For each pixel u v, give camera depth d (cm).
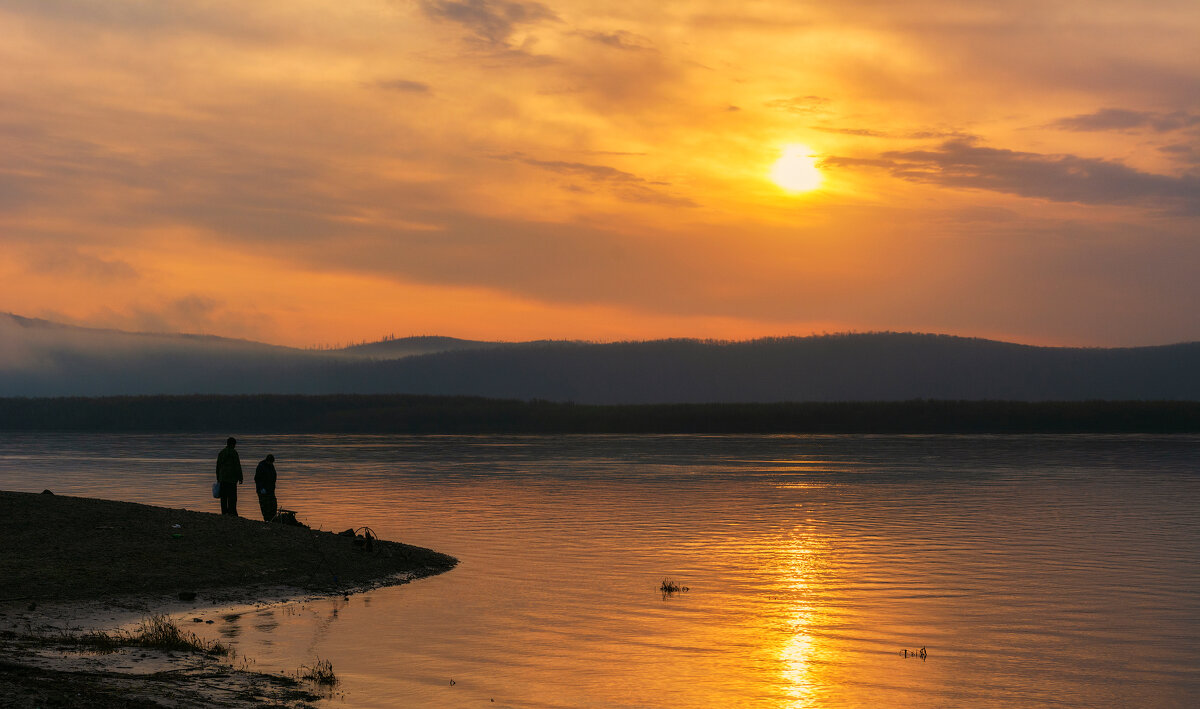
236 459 2964
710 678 1623
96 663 1548
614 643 1842
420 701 1466
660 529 3488
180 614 1994
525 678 1602
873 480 5772
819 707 1486
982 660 1745
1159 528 3538
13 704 1215
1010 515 3944
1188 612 2133
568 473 6378
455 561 2761
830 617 2078
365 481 5712
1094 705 1509
